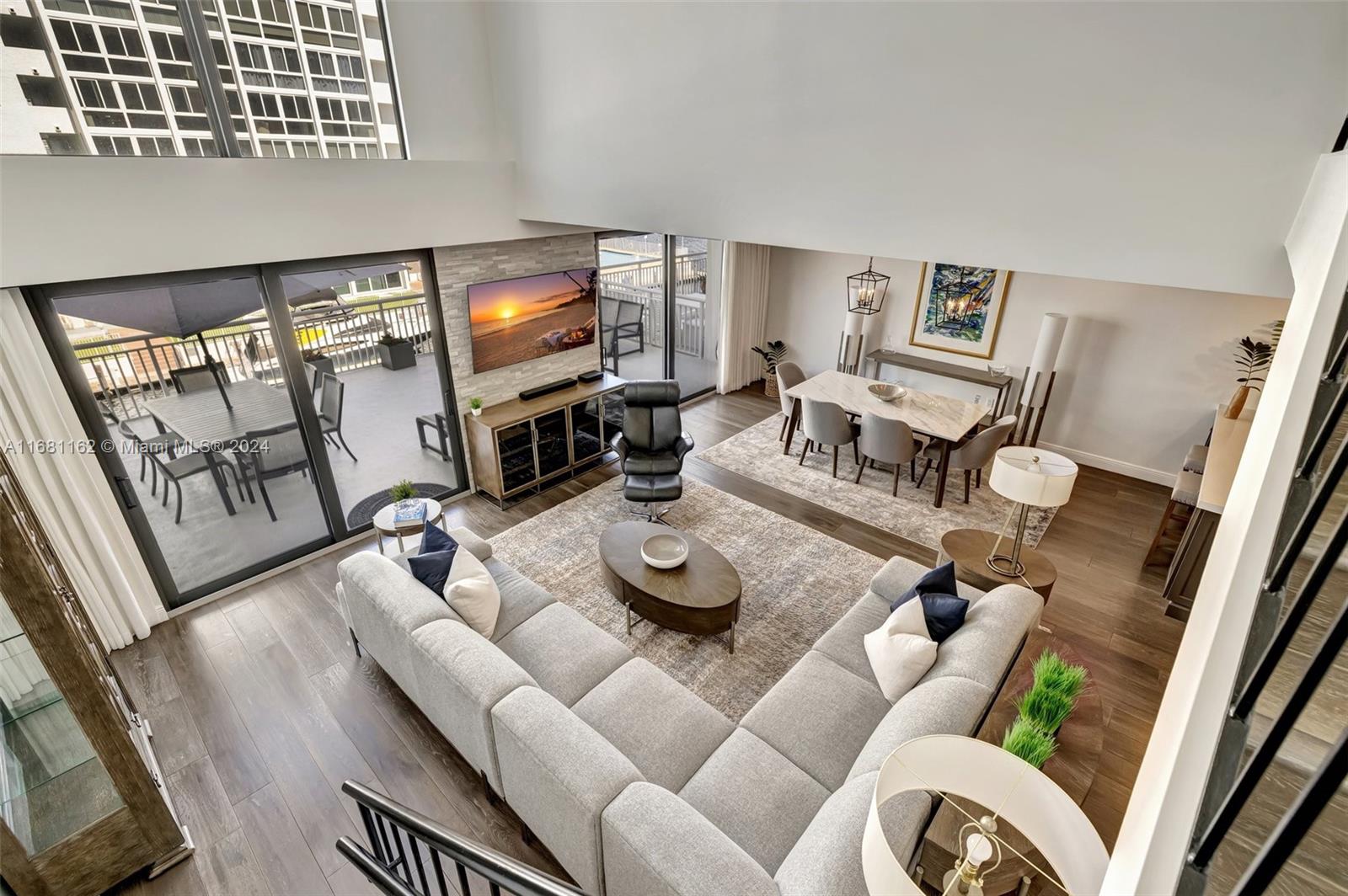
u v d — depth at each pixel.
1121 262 2.15
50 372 3.18
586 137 3.84
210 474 3.95
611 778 2.10
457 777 2.92
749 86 2.95
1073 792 2.14
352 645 3.71
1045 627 3.93
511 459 5.21
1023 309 6.06
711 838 1.92
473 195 4.38
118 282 3.34
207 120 3.44
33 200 2.86
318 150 3.83
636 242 6.28
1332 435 0.87
